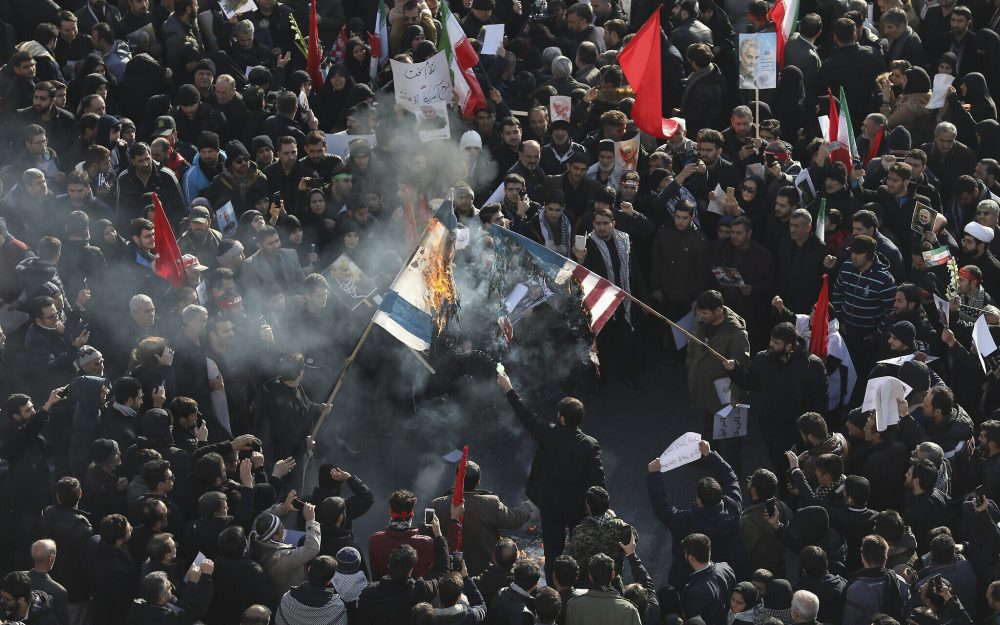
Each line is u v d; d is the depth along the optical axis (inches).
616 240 2198.6
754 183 2263.8
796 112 2672.2
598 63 2736.2
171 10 2773.1
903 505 1774.1
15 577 1425.9
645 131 2454.5
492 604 1496.1
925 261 2126.0
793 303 2196.1
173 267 1977.1
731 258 2220.7
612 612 1432.1
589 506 1599.4
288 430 1857.8
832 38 2906.0
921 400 1838.1
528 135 2546.8
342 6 3029.0
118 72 2640.3
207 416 1879.9
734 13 2989.7
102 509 1648.6
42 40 2591.0
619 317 2226.9
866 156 2519.7
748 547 1658.5
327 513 1594.5
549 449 1729.8
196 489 1624.0
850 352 2096.5
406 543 1567.4
